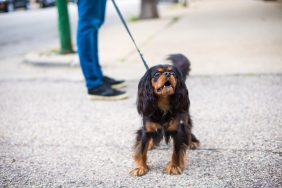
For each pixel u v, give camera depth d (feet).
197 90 17.78
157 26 41.34
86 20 16.57
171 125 10.37
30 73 23.25
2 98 18.40
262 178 9.88
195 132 13.15
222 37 30.71
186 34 33.86
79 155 11.90
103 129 13.91
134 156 10.77
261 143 11.95
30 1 107.55
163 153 11.81
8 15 80.23
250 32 32.04
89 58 17.02
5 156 12.01
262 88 17.35
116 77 20.79
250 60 22.20
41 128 14.32
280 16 41.45
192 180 10.05
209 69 21.01
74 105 16.83
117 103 16.81
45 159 11.71
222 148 11.83
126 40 32.35
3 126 14.69
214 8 61.41
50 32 44.86
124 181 10.20
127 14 64.49
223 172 10.35
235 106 15.43
